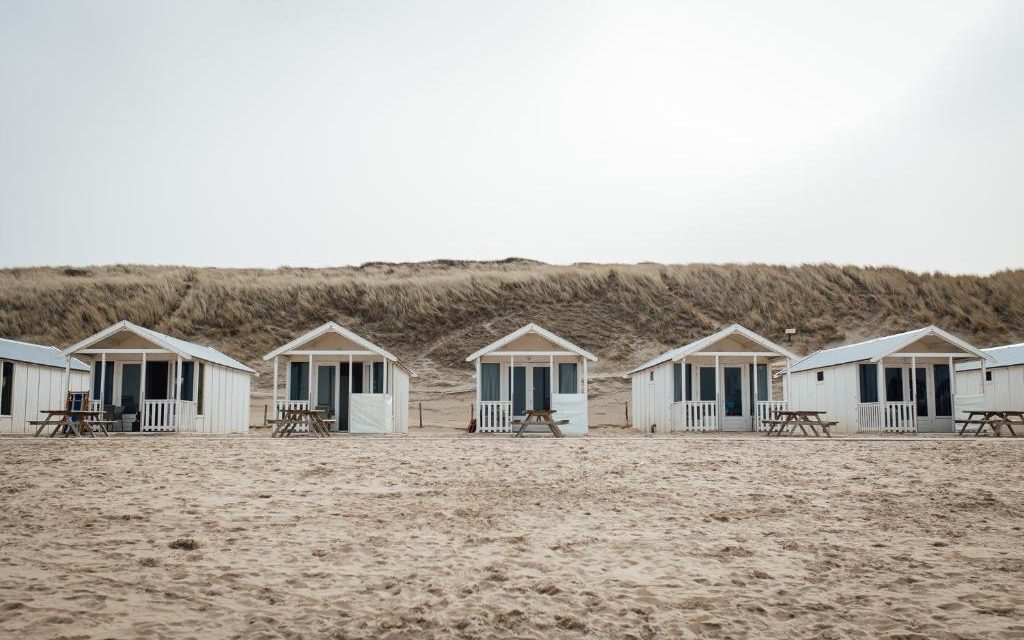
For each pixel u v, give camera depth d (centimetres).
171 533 884
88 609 607
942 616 644
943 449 1717
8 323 4978
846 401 2800
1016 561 813
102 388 2473
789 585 728
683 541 891
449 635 590
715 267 6175
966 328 5538
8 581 673
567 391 2605
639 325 5369
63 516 958
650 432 3033
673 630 611
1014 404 2892
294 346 2545
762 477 1332
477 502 1097
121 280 5800
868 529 962
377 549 834
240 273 6925
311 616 620
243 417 3192
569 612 646
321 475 1315
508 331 5228
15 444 1773
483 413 2542
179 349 2506
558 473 1359
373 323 5347
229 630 581
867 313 5662
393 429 2700
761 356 2716
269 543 850
